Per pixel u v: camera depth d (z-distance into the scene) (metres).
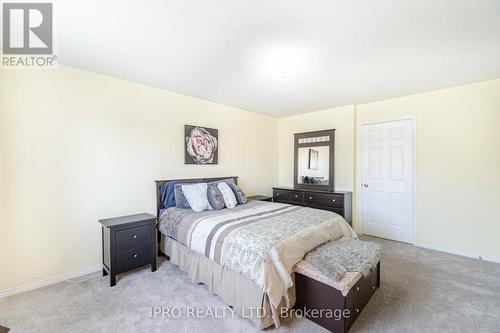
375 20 1.62
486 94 2.81
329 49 2.02
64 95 2.33
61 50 2.03
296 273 1.84
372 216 3.78
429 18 1.59
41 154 2.20
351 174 3.91
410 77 2.68
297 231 2.01
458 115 2.99
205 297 2.04
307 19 1.60
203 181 3.49
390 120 3.55
